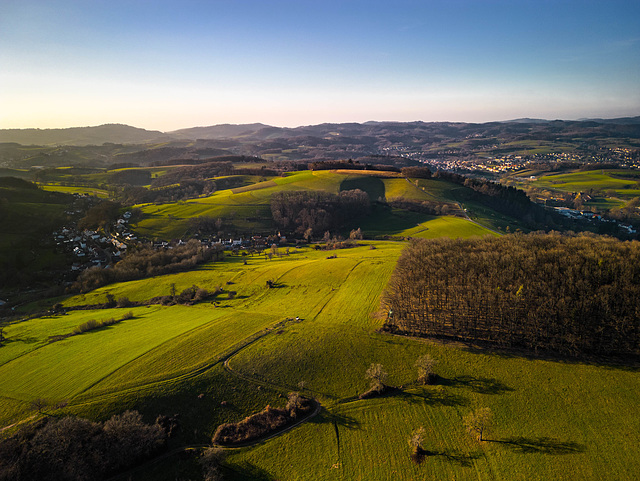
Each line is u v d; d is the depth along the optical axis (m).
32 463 47.09
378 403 59.69
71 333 87.06
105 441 50.81
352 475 47.78
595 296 65.50
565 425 52.12
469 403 57.66
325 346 74.00
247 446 53.47
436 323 77.56
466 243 97.00
